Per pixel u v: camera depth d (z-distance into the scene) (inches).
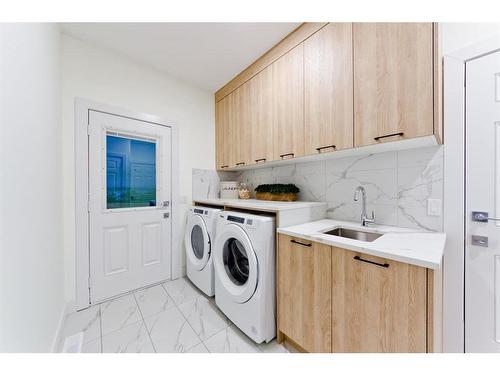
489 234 44.6
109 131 78.8
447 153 49.2
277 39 71.7
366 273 39.6
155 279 90.6
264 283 54.9
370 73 49.8
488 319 44.6
